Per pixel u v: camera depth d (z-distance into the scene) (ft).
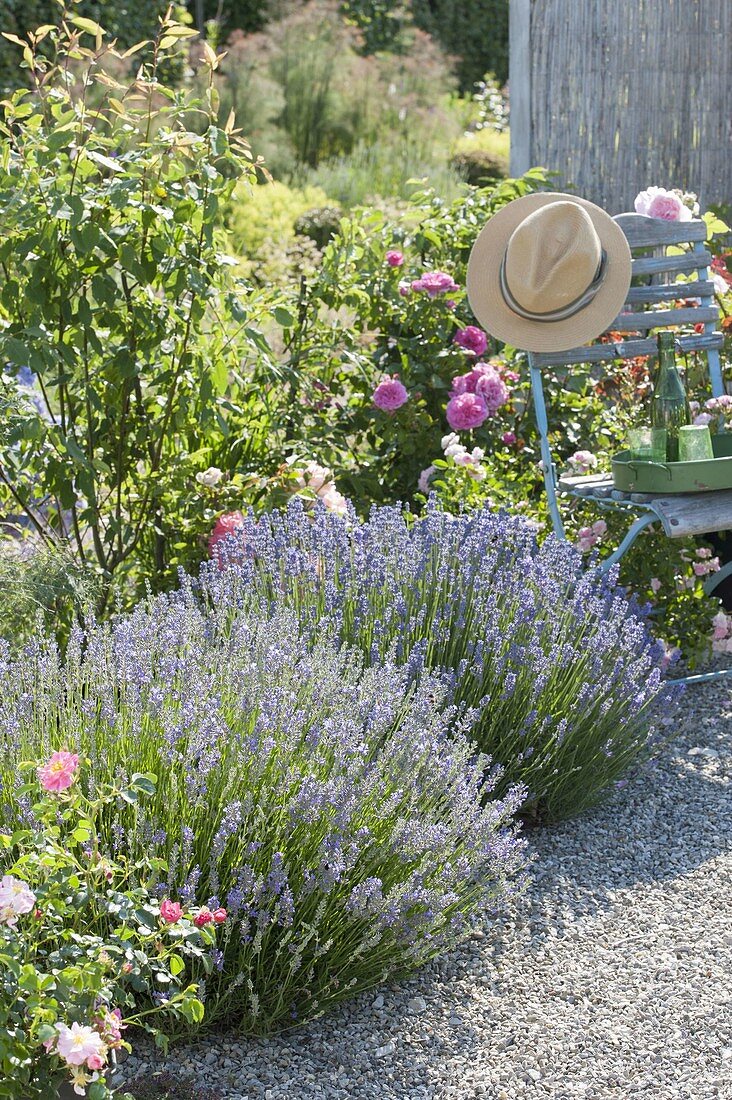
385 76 44.70
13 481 13.60
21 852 7.17
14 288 12.46
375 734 8.58
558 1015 8.14
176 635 9.23
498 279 13.96
